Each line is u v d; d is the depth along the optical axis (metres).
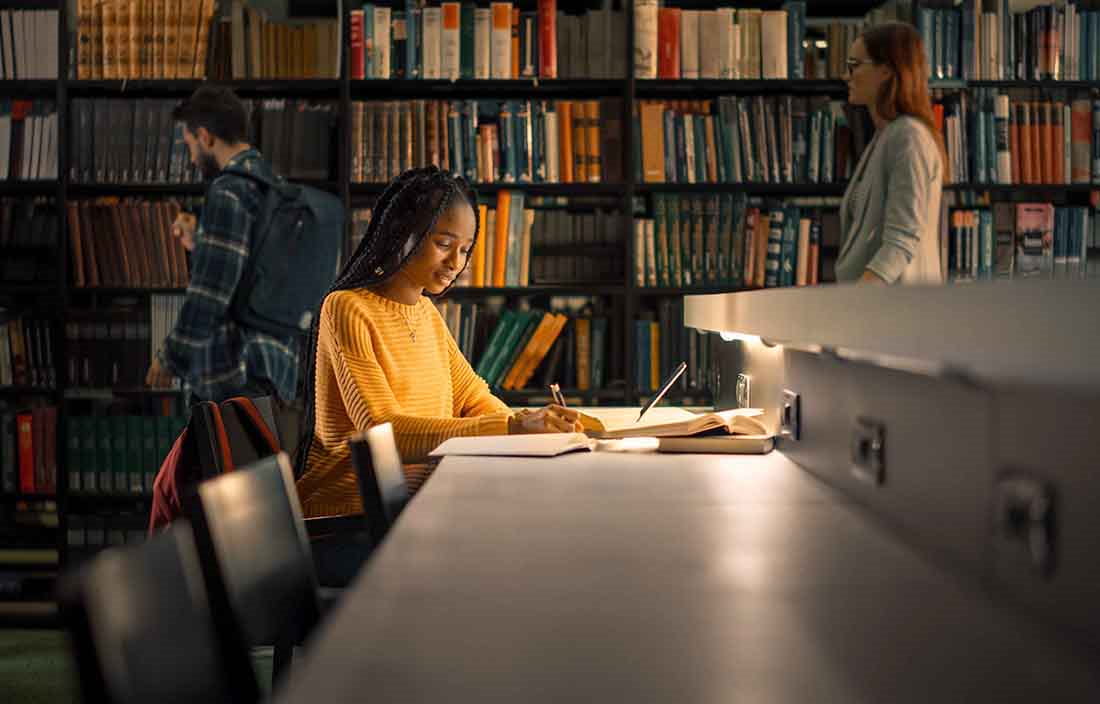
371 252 2.60
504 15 4.36
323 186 4.45
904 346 1.11
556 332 4.45
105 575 0.88
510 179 4.38
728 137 4.40
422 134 4.38
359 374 2.46
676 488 1.73
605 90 4.59
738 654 0.85
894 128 3.26
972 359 0.93
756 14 4.40
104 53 4.40
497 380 4.45
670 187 4.46
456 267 2.66
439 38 4.35
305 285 3.57
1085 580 0.87
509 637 0.89
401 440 2.42
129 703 0.86
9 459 4.48
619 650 0.85
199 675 1.03
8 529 4.53
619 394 4.49
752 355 2.63
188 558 1.06
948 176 4.34
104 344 4.43
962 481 1.15
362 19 4.37
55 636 4.26
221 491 1.32
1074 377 0.73
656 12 4.38
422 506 1.55
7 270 4.47
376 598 1.02
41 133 4.43
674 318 4.46
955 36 4.35
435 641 0.88
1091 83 4.36
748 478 1.84
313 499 2.53
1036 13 4.34
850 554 1.22
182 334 3.47
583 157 4.39
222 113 3.60
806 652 0.85
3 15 4.41
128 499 4.51
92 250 4.43
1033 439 0.97
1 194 4.67
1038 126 4.38
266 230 3.52
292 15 4.69
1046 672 0.80
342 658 0.83
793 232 4.43
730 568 1.15
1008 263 4.40
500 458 2.09
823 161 4.41
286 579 1.47
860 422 1.56
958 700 0.74
